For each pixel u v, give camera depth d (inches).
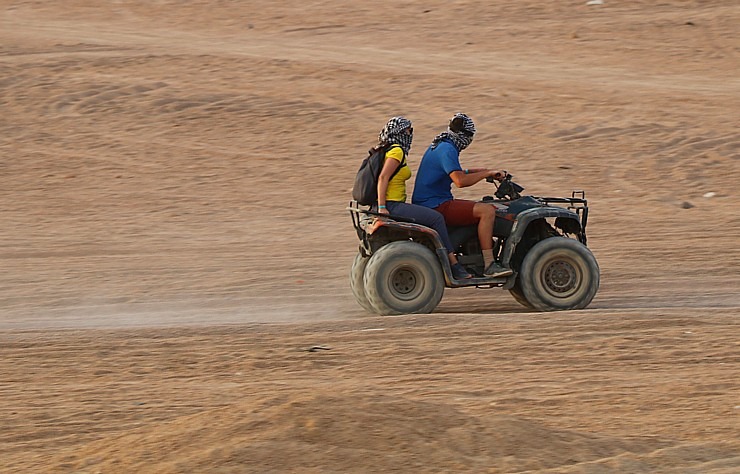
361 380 1203.2
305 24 5339.6
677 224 2417.6
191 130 3459.6
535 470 816.9
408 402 908.0
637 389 1144.2
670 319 1486.2
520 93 3823.8
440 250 1572.3
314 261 2100.1
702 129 3302.2
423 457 820.6
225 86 3946.9
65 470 856.9
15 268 2063.2
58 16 5590.6
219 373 1248.2
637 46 4680.1
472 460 824.9
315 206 2679.6
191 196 2783.0
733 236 2269.9
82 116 3607.3
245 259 2127.2
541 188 2847.0
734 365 1251.8
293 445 819.4
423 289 1577.3
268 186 2878.9
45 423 1038.4
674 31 4886.8
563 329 1438.2
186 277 1964.8
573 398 1107.3
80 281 1940.2
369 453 816.3
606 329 1440.7
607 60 4471.0
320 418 858.1
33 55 4441.4
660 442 914.7
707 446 896.9
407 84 3961.6
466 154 3169.3
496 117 3528.5
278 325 1498.5
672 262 2025.1
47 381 1218.0
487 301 1750.7
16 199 2768.2
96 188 2874.0
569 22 5132.9
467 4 5546.3
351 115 3590.1
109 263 2101.4
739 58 4441.4
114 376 1238.3
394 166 1568.7
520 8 5423.2
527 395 1125.7
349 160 3144.7
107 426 1026.1
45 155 3201.3
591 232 2345.0
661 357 1293.1
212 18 5506.9
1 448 961.5
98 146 3297.2
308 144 3307.1
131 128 3484.3
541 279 1601.9
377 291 1562.5
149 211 2642.7
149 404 1104.8
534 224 1654.8
